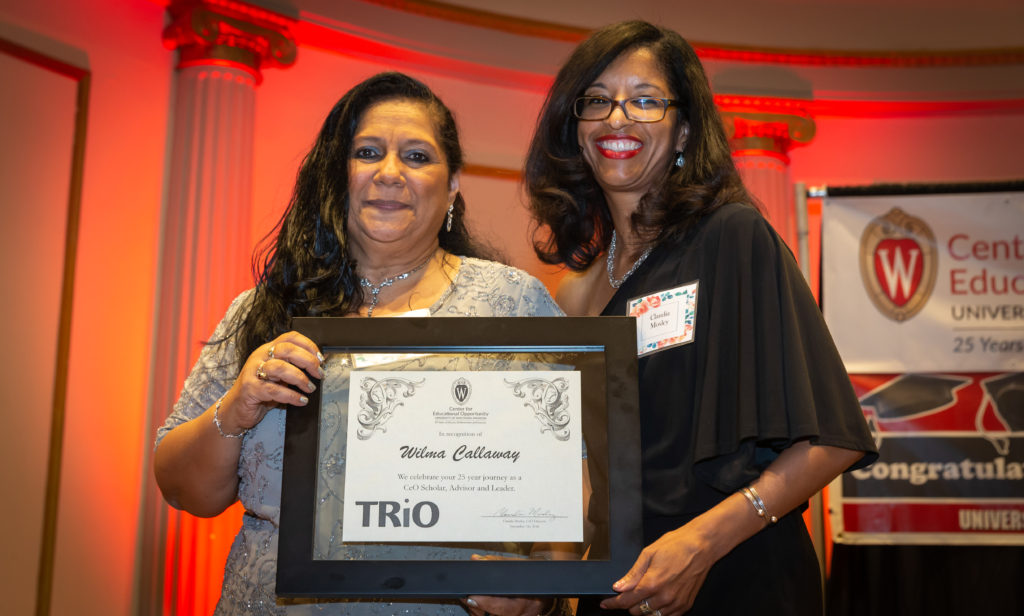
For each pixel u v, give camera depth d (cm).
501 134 525
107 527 398
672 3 533
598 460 165
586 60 211
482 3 505
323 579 159
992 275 409
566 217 234
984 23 548
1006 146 567
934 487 406
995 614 416
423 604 180
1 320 376
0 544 366
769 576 177
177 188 431
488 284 198
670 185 203
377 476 164
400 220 189
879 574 428
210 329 418
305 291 191
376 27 482
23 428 378
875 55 544
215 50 441
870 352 412
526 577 160
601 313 207
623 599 161
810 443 174
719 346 180
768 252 185
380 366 169
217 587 396
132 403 413
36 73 397
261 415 174
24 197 388
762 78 545
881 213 418
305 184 200
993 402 404
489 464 165
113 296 413
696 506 177
